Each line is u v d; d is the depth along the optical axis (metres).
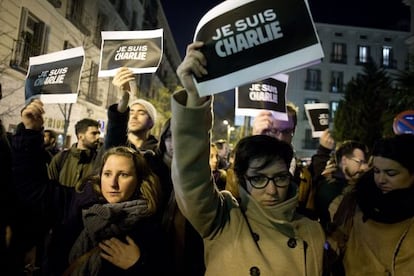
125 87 3.02
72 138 17.17
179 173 1.58
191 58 1.48
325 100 40.78
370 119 24.56
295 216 1.81
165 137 2.90
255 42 1.48
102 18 20.64
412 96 16.27
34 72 3.68
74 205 2.24
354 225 2.12
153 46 3.46
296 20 1.46
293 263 1.59
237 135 38.91
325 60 41.22
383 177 1.95
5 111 11.92
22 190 2.34
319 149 4.62
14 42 12.14
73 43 16.84
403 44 41.56
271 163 1.66
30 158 2.41
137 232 1.95
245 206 1.73
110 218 1.88
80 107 18.06
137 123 3.42
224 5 1.53
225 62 1.48
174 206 2.43
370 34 41.66
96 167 2.84
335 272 2.10
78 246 1.95
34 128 2.48
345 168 3.36
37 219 2.31
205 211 1.62
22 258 2.10
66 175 4.11
